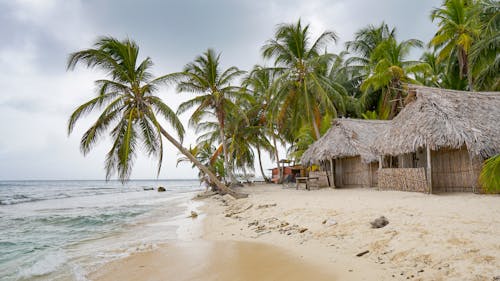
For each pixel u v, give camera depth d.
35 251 8.42
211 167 29.39
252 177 40.84
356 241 6.07
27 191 52.44
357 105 27.12
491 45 15.89
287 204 11.77
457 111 11.25
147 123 17.41
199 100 23.42
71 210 19.39
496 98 12.69
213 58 23.17
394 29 27.59
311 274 4.73
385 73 22.62
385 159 15.83
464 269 4.02
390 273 4.39
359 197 11.21
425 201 8.75
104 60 15.90
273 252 6.28
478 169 10.27
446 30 20.70
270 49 22.64
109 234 10.66
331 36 22.11
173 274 5.41
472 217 6.06
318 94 21.97
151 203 23.70
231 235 8.71
